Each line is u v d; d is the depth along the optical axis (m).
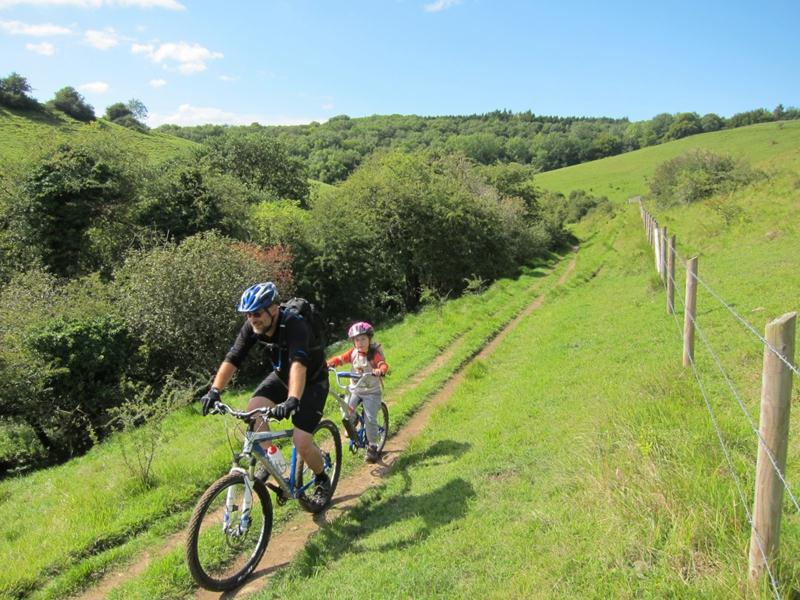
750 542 2.96
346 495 5.96
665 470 4.16
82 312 17.55
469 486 5.37
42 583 5.00
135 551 5.38
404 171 35.34
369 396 6.60
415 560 4.23
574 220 75.69
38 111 68.56
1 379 14.52
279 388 4.97
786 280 10.20
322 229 29.16
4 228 27.58
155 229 27.58
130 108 100.56
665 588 3.16
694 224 22.88
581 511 4.20
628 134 135.50
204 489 6.56
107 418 16.53
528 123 176.62
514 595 3.44
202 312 18.61
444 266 32.09
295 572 4.47
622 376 7.68
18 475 13.91
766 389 2.77
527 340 12.65
